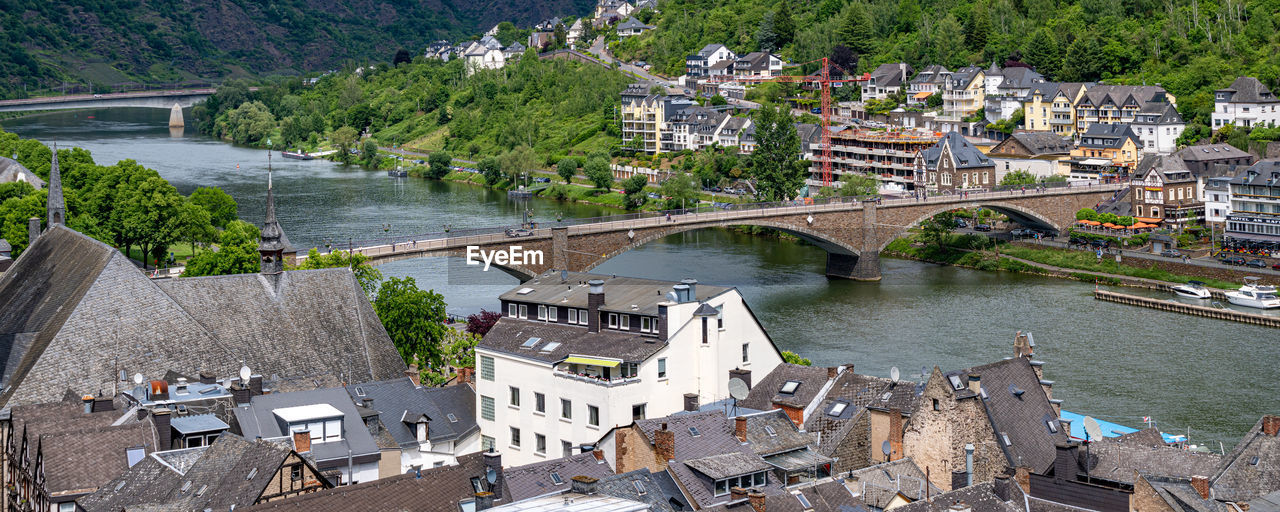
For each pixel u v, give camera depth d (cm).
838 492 12450
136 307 17425
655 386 15900
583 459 12975
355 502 11631
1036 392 15025
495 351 16775
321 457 13612
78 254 18575
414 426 15788
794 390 15575
